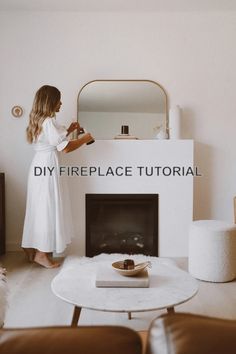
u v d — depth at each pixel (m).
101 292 1.74
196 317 0.78
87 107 3.66
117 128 3.67
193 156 3.49
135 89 3.68
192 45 3.67
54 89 3.21
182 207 3.51
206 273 2.78
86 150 3.47
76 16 3.62
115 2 3.40
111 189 3.50
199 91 3.70
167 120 3.69
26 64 3.63
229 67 3.69
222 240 2.74
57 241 3.14
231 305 2.37
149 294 1.72
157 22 3.65
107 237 3.63
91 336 0.72
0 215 3.49
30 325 2.11
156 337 0.73
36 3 3.42
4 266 3.21
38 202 3.15
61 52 3.64
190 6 3.51
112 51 3.66
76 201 3.49
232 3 3.45
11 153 3.67
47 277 2.93
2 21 3.59
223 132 3.74
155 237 3.51
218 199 3.76
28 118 3.66
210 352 0.69
